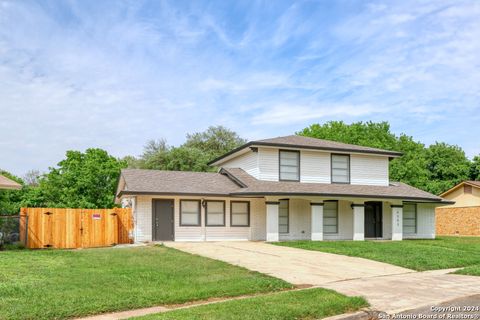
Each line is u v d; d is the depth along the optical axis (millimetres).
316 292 10586
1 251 19750
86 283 11398
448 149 58188
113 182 40969
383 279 13094
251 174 27812
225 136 64625
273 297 10031
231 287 11109
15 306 8961
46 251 19438
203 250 19531
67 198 39281
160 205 25234
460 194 42812
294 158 27797
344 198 26500
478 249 21797
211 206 26219
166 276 12578
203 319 8164
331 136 53969
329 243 22719
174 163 53312
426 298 10461
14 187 21000
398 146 56844
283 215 27625
